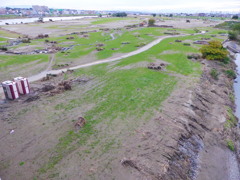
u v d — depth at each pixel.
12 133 18.02
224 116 24.31
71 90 27.58
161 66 38.66
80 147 16.19
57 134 17.84
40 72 35.91
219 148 19.55
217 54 44.84
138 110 22.17
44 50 55.09
